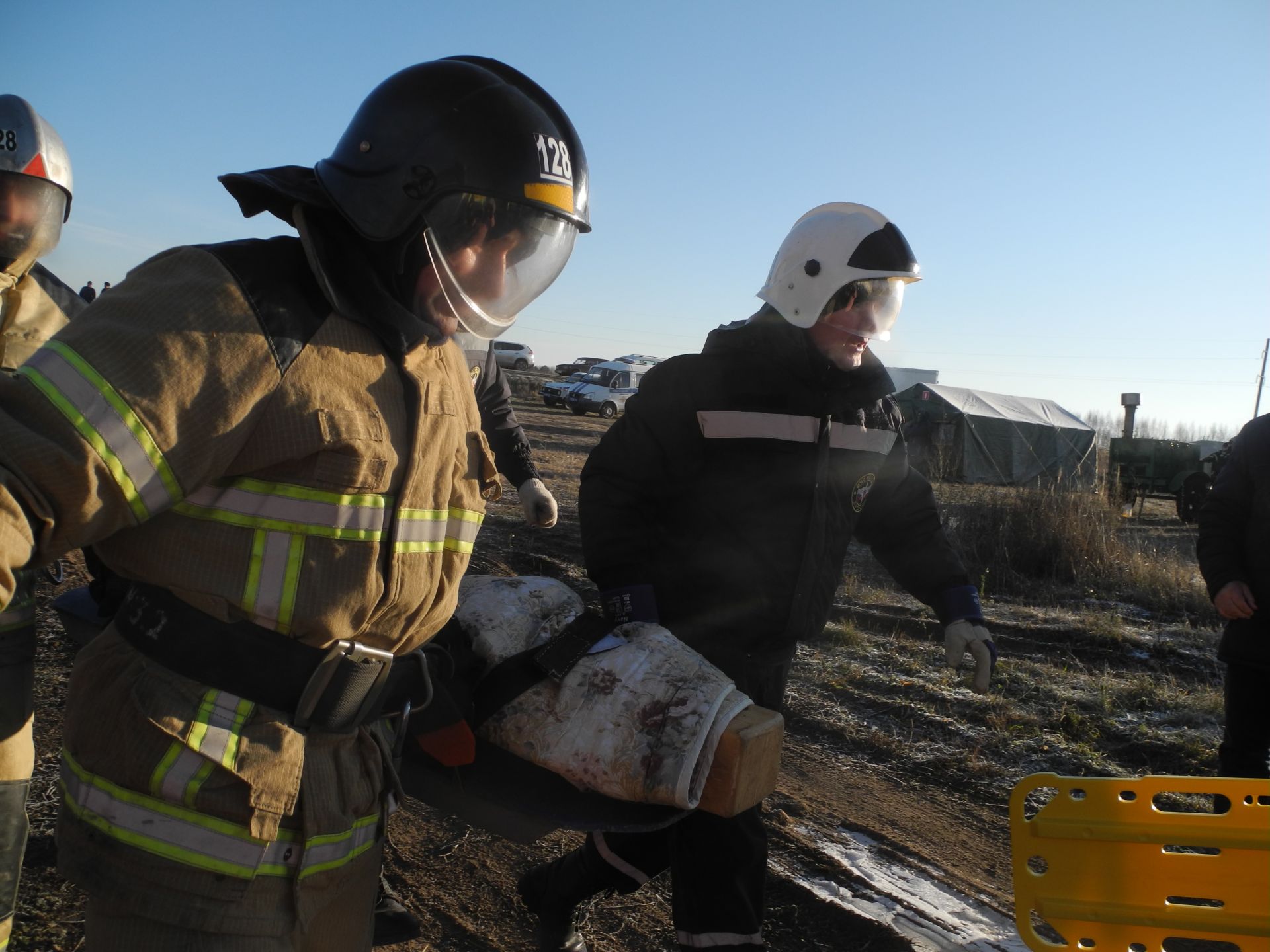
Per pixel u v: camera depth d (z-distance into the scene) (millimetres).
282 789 1357
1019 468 20672
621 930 2902
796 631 2344
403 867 3219
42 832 3141
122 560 1382
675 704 1828
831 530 2359
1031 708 4992
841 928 2980
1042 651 6336
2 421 1170
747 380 2254
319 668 1383
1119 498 11406
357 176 1417
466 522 1573
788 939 2914
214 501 1330
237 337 1280
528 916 2957
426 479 1456
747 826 2209
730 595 2301
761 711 1888
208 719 1334
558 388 34094
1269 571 3215
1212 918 1839
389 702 1561
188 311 1271
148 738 1339
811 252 2262
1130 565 8906
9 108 2301
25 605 2062
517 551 8477
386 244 1444
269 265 1360
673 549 2357
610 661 1921
